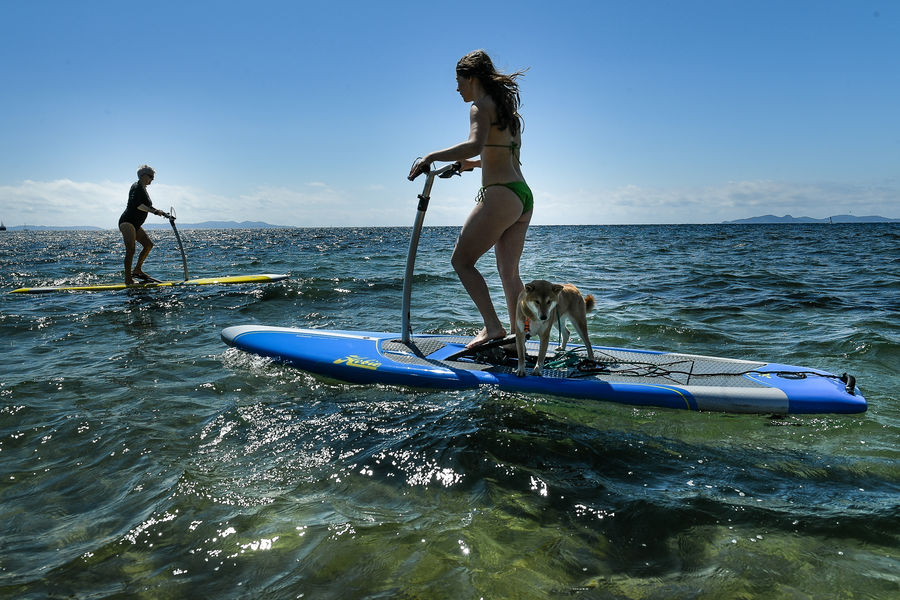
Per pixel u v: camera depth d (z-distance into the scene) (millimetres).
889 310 7969
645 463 3057
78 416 3771
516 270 4645
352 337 5301
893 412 3871
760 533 2365
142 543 2336
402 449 3180
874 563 2146
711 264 17359
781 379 4086
